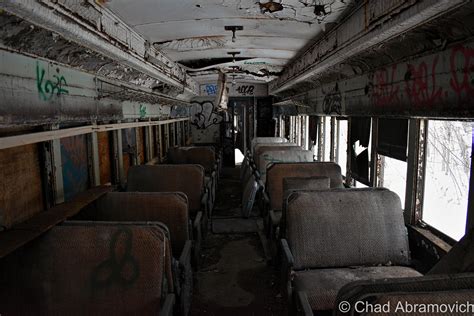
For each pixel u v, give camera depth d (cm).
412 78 345
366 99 470
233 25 424
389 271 330
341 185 564
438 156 352
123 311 253
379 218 347
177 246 383
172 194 383
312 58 549
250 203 727
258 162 794
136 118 647
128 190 553
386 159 465
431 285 170
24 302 256
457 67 271
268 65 780
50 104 302
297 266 338
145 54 482
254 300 418
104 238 258
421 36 297
